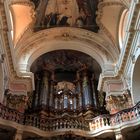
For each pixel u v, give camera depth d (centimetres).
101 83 1612
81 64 2077
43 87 1862
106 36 1756
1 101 1337
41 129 1320
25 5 1545
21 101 1456
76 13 1770
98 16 1681
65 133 1291
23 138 1314
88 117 1603
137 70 1380
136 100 1370
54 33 1836
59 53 1992
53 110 1666
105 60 1712
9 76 1480
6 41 1319
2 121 1188
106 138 1330
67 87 1900
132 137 1303
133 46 1362
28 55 1722
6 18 1202
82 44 1830
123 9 1591
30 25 1683
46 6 1691
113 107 1438
